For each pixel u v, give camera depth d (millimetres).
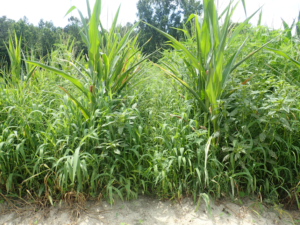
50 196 2252
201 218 2209
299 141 2545
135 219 2201
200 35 2654
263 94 2578
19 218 2160
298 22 4039
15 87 3430
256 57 3199
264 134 2330
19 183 2480
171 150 2488
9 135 2342
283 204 2383
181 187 2428
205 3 2473
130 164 2562
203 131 2387
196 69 2957
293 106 2695
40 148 2328
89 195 2416
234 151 2303
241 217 2227
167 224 2148
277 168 2436
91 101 2689
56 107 3090
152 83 3896
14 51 3941
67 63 4195
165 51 4125
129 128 2455
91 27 2605
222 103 2482
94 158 2289
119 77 3199
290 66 3207
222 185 2471
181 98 3225
